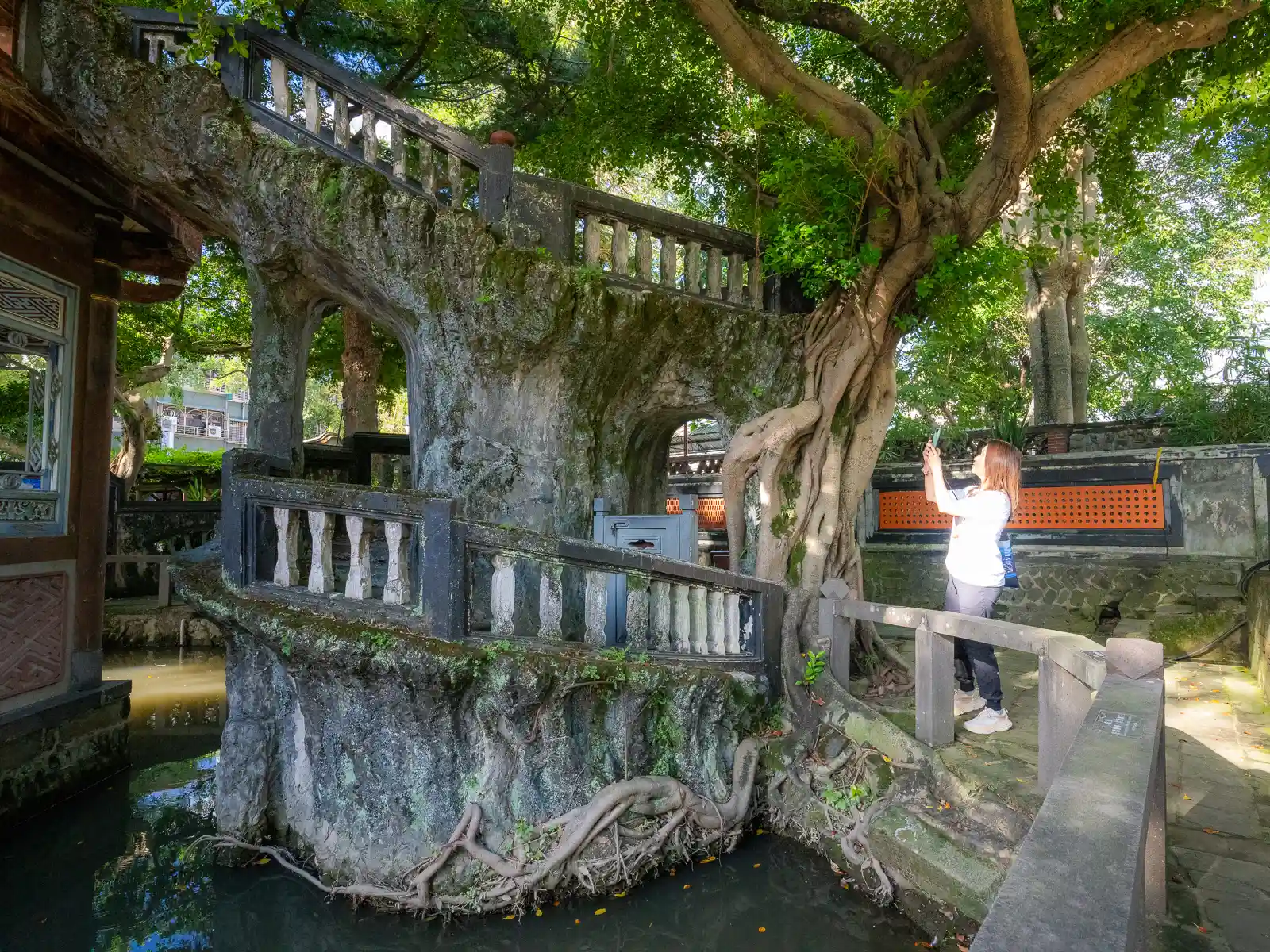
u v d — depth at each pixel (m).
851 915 4.36
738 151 8.05
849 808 4.77
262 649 5.22
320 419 34.53
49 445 6.27
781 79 6.11
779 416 6.59
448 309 5.81
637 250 6.76
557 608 4.89
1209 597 8.56
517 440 6.18
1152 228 16.03
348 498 4.89
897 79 7.54
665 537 6.12
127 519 13.37
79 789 6.30
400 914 4.43
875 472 11.73
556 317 5.82
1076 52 6.54
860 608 5.50
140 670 10.36
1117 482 9.48
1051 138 7.70
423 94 12.07
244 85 6.16
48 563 6.11
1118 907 1.15
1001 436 10.66
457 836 4.40
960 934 3.82
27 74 5.45
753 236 7.23
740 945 4.19
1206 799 4.09
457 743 4.51
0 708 5.61
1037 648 3.80
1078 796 1.65
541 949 4.20
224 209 6.07
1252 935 2.79
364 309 6.58
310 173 5.59
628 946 4.20
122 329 15.56
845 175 6.25
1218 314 17.44
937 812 4.32
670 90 7.89
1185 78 8.09
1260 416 9.24
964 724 5.19
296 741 5.09
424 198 5.91
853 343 6.66
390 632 4.45
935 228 6.43
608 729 4.84
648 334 6.43
